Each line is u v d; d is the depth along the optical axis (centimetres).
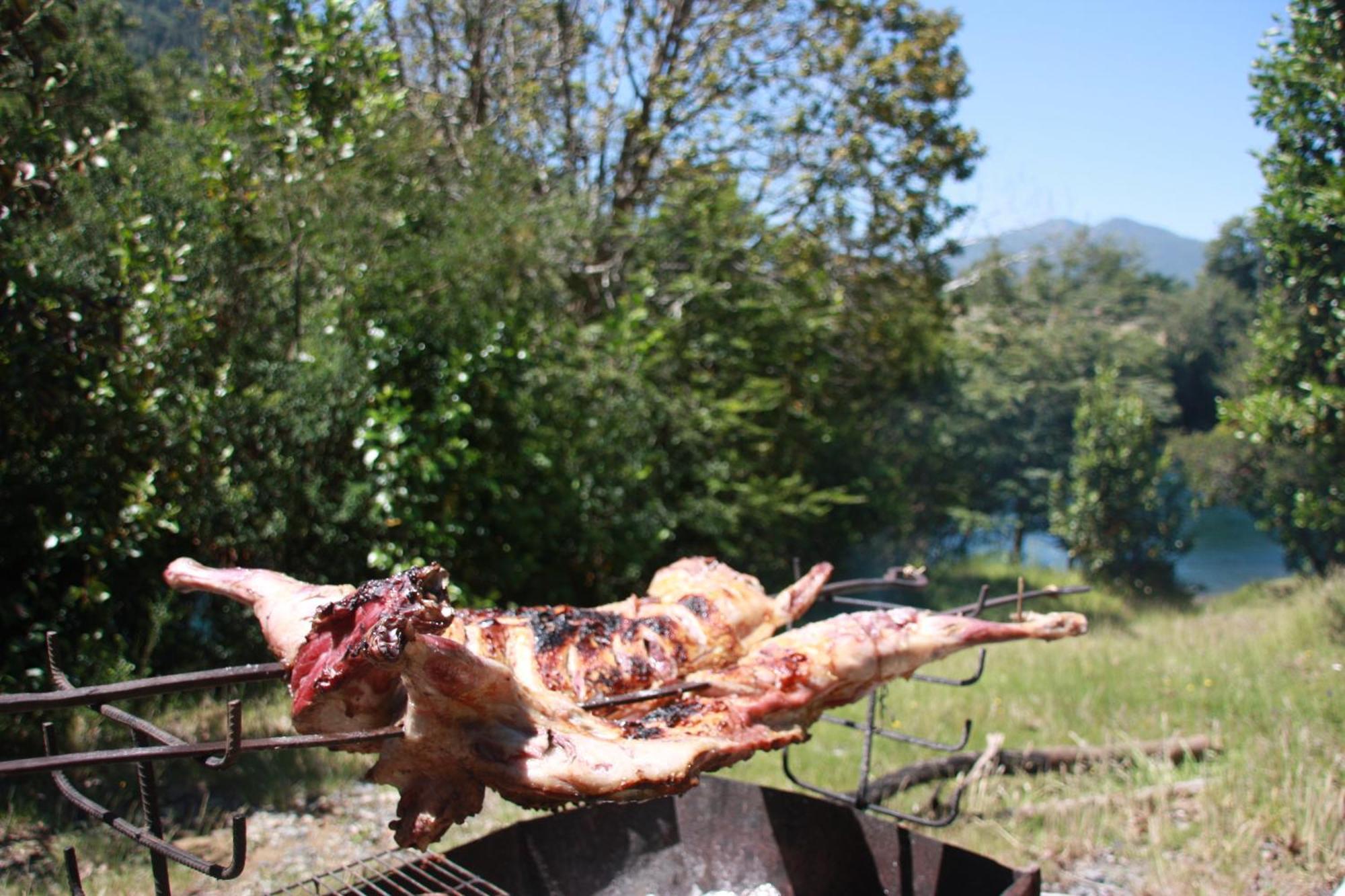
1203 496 1692
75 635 652
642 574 1034
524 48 1379
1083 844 551
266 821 553
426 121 1146
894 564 1495
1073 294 3297
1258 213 930
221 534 731
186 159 782
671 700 353
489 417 816
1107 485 1567
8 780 549
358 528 770
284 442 747
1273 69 909
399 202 827
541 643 340
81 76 785
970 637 391
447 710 275
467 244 809
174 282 695
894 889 427
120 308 647
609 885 449
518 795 288
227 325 757
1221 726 724
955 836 565
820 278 1201
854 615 397
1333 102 871
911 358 1425
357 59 808
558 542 921
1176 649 1012
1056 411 2192
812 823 449
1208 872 514
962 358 1775
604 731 302
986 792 627
